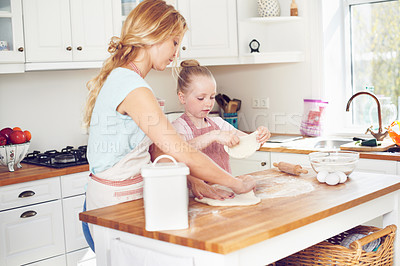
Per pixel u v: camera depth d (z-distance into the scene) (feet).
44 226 9.45
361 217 6.16
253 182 6.07
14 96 10.76
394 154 9.53
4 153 9.35
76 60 10.17
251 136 6.33
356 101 12.59
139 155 5.90
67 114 11.59
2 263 8.91
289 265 6.39
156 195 4.84
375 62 12.28
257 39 13.02
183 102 7.20
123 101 5.50
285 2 12.92
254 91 13.65
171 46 6.01
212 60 12.17
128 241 5.26
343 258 5.91
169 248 4.84
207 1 11.92
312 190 6.25
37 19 9.64
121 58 5.90
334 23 12.48
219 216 5.22
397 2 11.77
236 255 4.50
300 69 12.70
